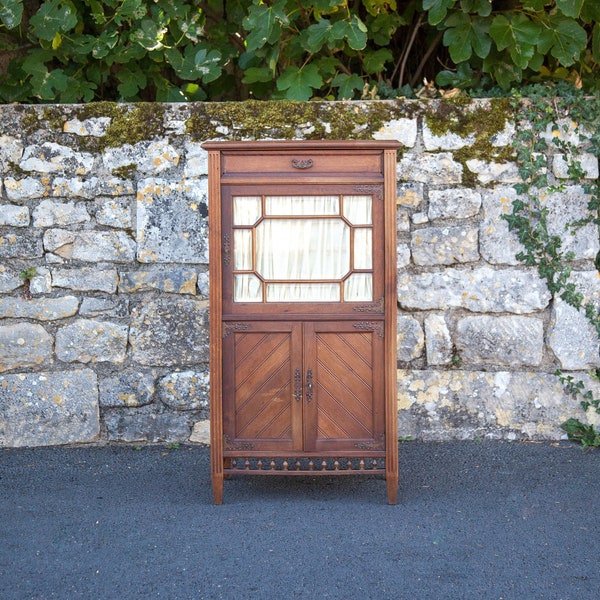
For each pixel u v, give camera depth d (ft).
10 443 16.06
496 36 16.11
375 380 12.65
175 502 13.05
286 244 12.62
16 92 17.75
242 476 14.44
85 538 11.48
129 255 16.03
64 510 12.67
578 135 15.93
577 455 15.24
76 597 9.74
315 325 12.60
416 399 16.12
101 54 16.65
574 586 10.00
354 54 17.84
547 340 16.02
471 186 15.97
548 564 10.59
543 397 16.05
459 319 16.07
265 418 12.71
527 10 16.78
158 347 16.10
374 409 12.67
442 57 19.74
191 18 17.42
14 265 16.02
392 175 12.42
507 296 16.01
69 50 17.34
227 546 11.16
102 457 15.51
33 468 14.85
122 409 16.19
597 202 15.83
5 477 14.35
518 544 11.23
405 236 16.05
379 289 12.58
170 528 11.85
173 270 16.06
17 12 16.24
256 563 10.60
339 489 13.69
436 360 16.07
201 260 16.01
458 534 11.58
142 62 18.02
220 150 12.50
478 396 16.10
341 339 12.64
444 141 15.93
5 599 9.69
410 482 13.94
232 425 12.75
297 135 15.93
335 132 15.93
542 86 16.02
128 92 17.33
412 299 16.06
